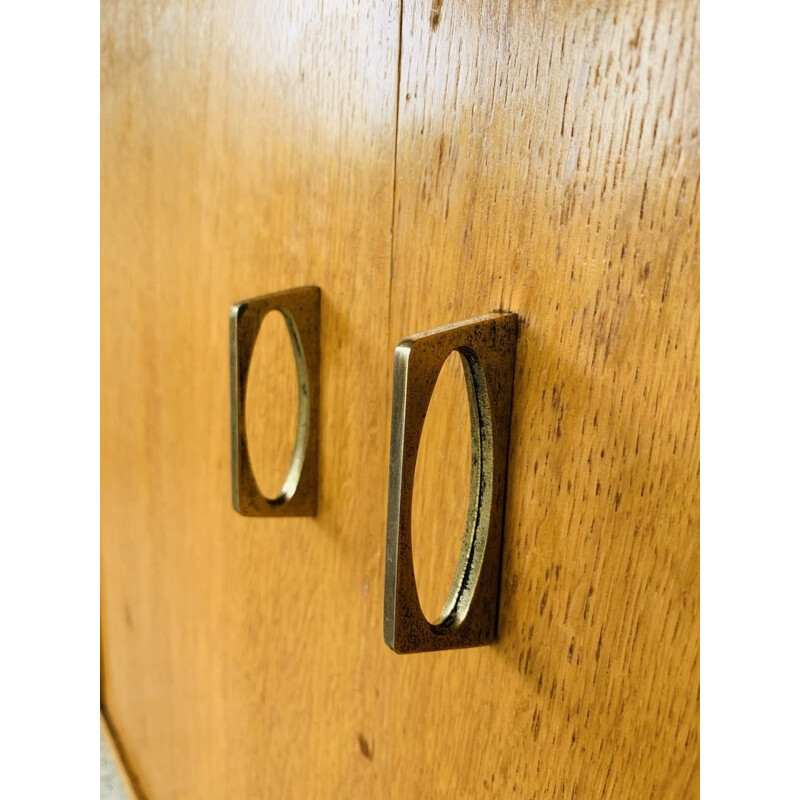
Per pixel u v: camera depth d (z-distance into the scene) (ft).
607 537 1.15
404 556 1.27
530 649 1.31
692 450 1.02
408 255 1.55
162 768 3.48
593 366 1.15
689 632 1.05
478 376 1.29
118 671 4.10
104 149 3.58
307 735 2.15
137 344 3.38
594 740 1.20
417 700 1.64
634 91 1.05
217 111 2.37
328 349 1.88
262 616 2.37
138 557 3.62
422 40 1.46
